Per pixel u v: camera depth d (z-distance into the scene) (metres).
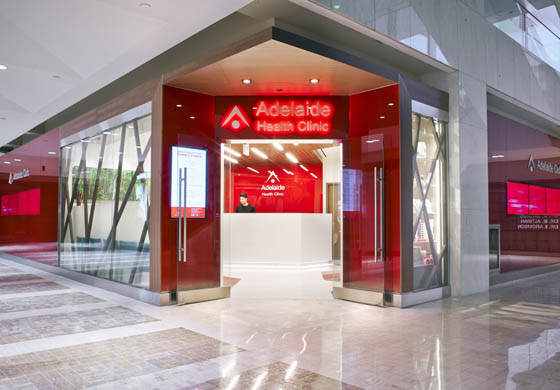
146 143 7.04
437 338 4.78
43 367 3.79
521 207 10.16
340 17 5.81
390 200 6.61
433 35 7.25
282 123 7.11
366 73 6.15
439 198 7.64
